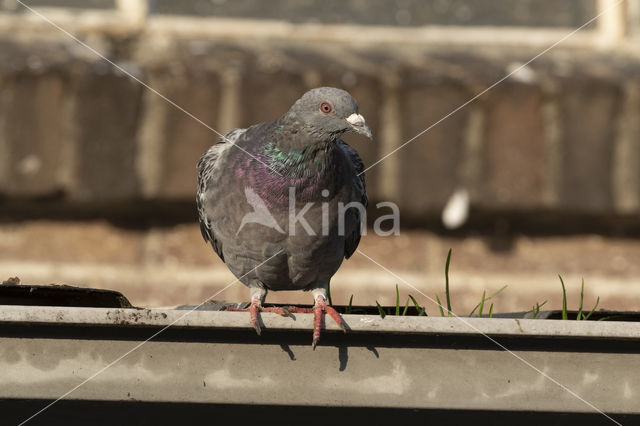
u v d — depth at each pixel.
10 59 8.46
